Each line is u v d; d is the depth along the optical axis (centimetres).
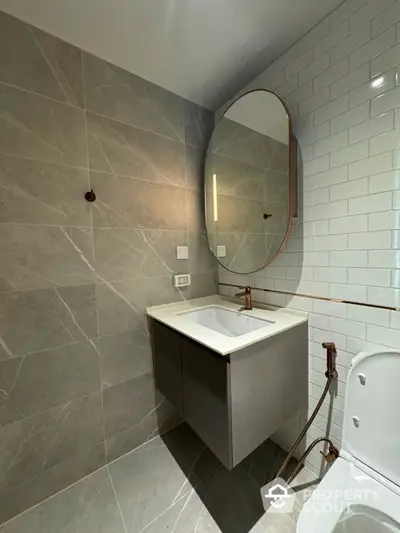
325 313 114
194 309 148
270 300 140
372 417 87
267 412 104
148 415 149
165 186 148
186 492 117
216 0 93
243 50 117
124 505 112
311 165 113
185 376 116
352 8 94
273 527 101
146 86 137
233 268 154
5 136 100
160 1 93
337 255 107
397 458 81
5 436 106
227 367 89
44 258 111
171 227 152
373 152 93
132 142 134
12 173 102
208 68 129
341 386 110
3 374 104
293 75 116
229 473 127
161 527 103
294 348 115
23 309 107
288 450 136
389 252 92
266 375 103
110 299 131
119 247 132
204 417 104
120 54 119
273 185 125
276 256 127
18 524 105
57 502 114
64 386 119
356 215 100
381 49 88
